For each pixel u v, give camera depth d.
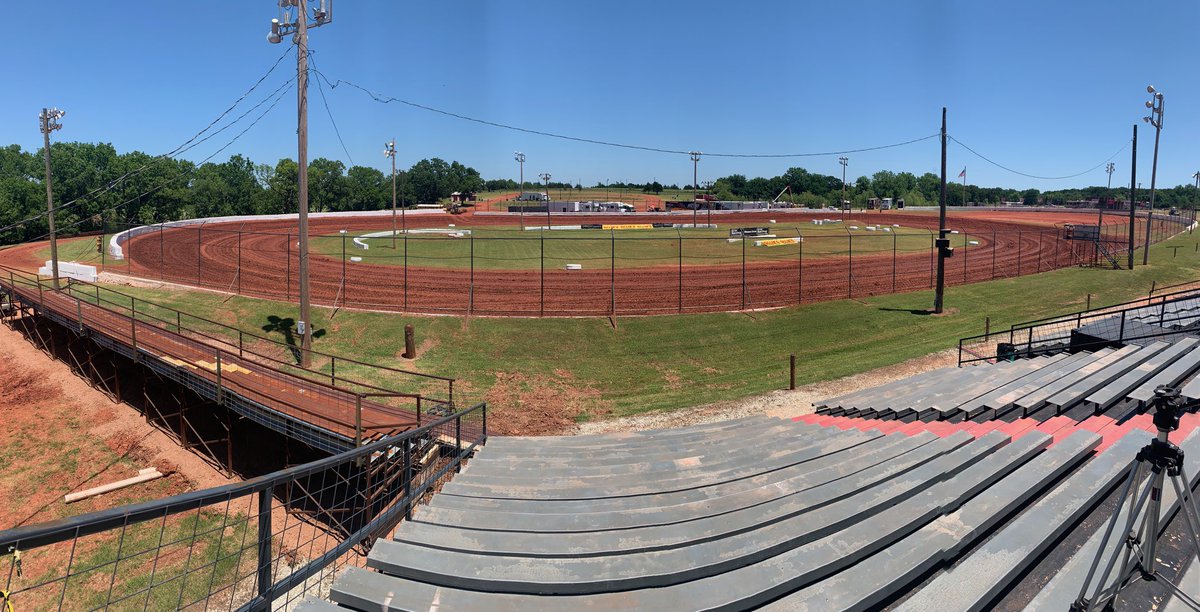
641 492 8.70
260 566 4.96
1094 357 16.98
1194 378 12.22
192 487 20.27
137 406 24.83
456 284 38.88
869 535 6.23
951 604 5.23
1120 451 8.08
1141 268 50.72
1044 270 50.47
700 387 23.78
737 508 7.75
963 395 14.37
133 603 14.25
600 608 5.16
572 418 20.73
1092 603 4.84
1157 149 51.94
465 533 6.73
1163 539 6.27
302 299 25.36
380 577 5.56
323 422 17.75
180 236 58.34
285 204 129.75
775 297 37.31
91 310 29.56
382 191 154.12
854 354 27.88
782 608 5.11
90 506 19.47
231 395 19.80
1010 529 6.29
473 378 24.42
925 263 52.12
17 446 22.64
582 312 32.22
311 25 25.03
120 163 98.62
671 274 43.97
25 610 14.38
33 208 78.81
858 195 195.00
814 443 11.52
